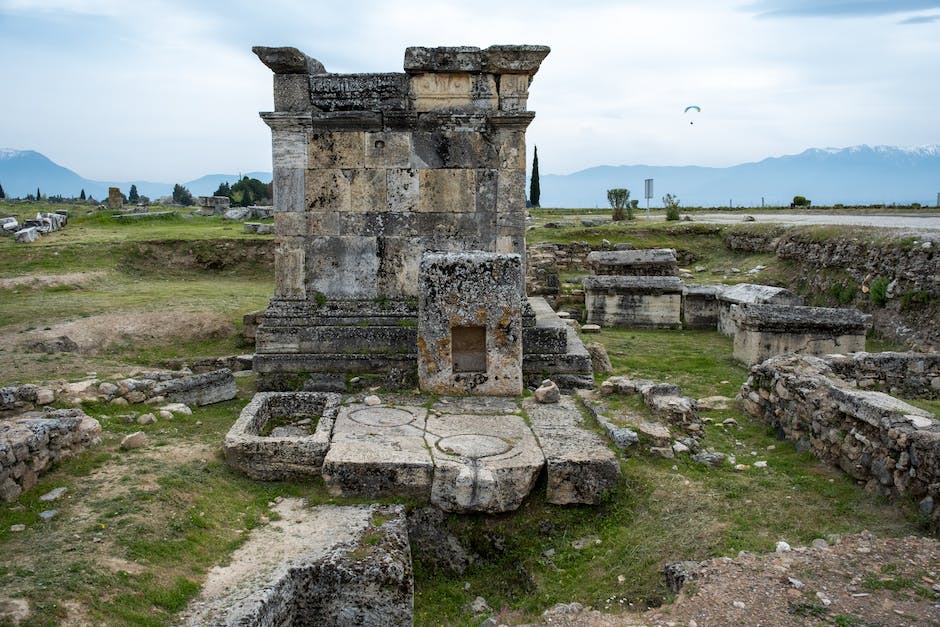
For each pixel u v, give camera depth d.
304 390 10.77
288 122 10.94
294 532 6.69
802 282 21.06
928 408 8.88
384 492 7.57
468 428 8.80
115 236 26.61
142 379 10.12
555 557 7.17
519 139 11.11
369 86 10.91
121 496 6.66
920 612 5.13
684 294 18.84
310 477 7.85
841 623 5.04
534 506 7.70
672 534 6.89
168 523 6.34
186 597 5.42
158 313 15.50
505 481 7.54
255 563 6.02
